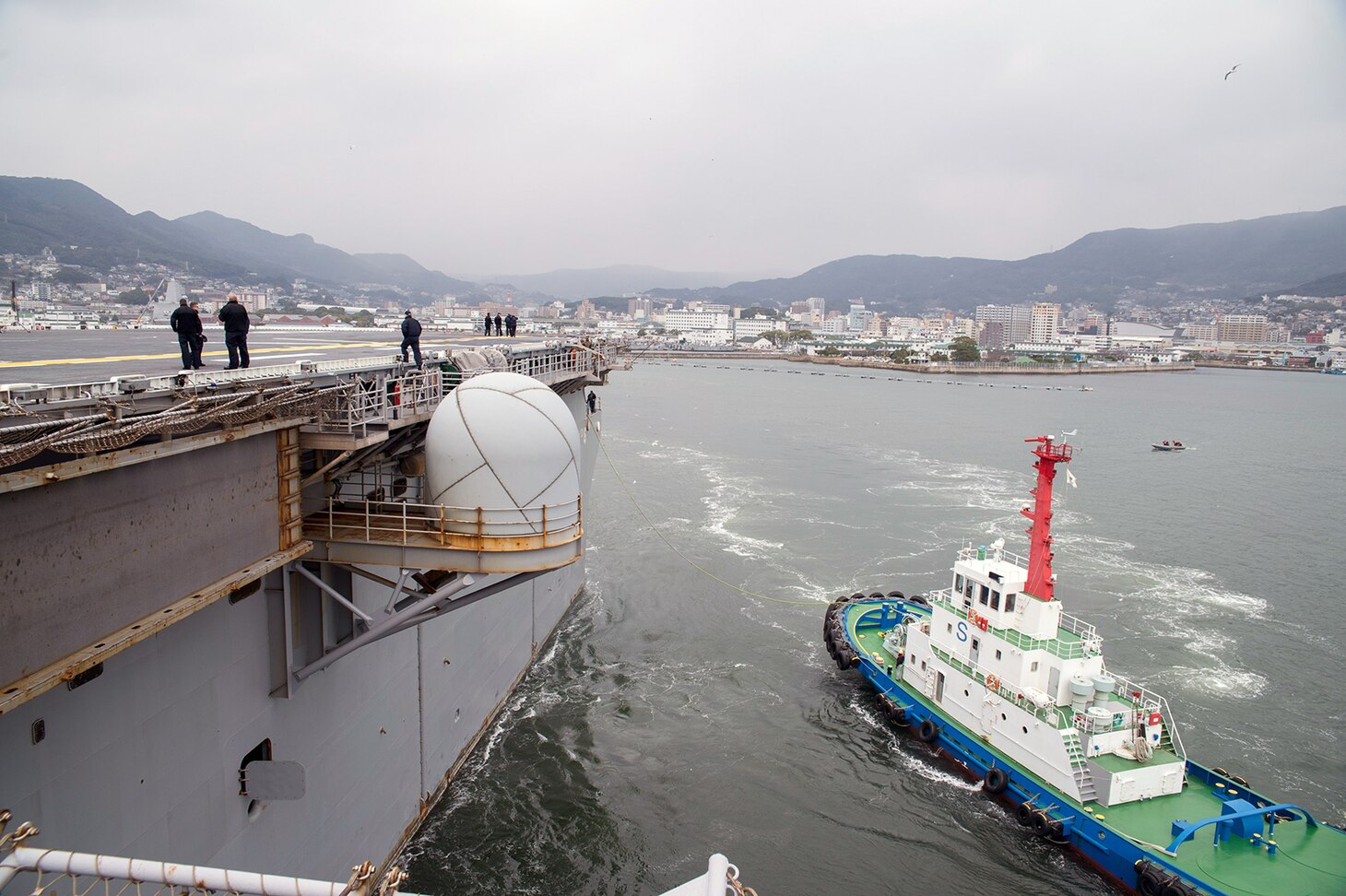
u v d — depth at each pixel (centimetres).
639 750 2838
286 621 1490
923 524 5822
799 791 2666
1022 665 2623
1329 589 4581
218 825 1362
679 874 2259
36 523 920
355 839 1883
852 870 2330
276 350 3125
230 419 1223
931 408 14288
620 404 13950
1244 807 2241
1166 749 2528
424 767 2317
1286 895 2014
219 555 1252
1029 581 2697
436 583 1762
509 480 1439
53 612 950
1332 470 8350
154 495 1103
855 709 3180
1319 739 3006
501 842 2311
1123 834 2242
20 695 864
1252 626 4028
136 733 1162
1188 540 5538
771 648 3694
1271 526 5925
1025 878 2312
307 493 1617
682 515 5928
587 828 2408
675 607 4138
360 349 3231
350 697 1816
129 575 1069
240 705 1405
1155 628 3997
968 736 2783
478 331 6425
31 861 518
